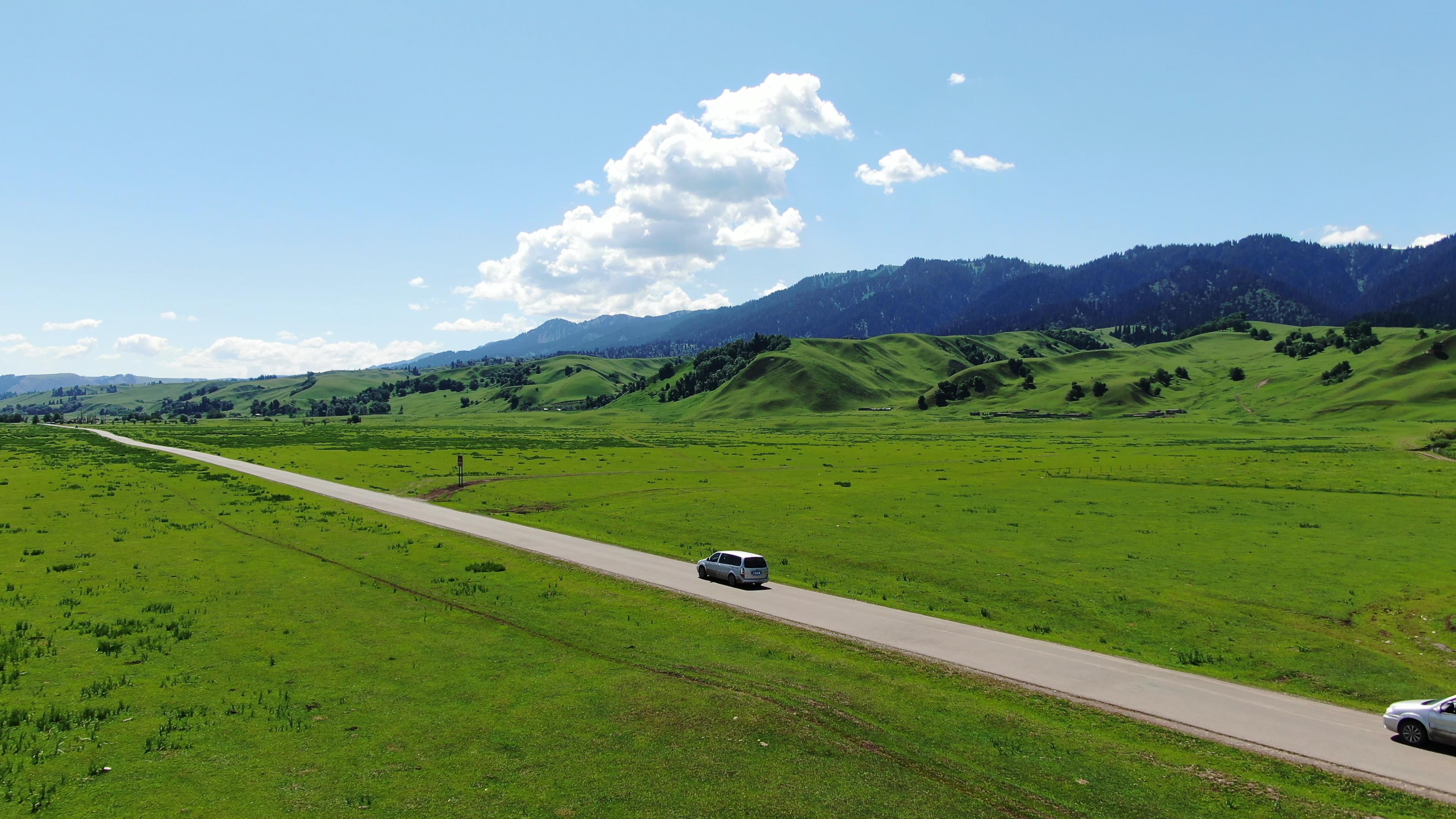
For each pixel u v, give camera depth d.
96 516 66.38
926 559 57.41
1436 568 55.31
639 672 30.58
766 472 118.75
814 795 21.50
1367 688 34.47
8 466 111.44
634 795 21.19
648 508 82.19
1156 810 21.77
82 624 34.88
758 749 24.17
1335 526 71.69
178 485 90.69
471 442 183.75
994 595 48.56
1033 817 20.92
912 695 29.42
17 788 20.36
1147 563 56.59
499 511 80.25
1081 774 23.75
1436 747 26.28
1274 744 26.53
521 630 35.91
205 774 21.64
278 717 25.55
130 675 28.78
